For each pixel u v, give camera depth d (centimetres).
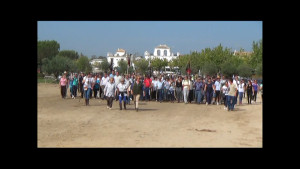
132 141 1108
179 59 11319
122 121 1568
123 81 2058
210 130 1354
